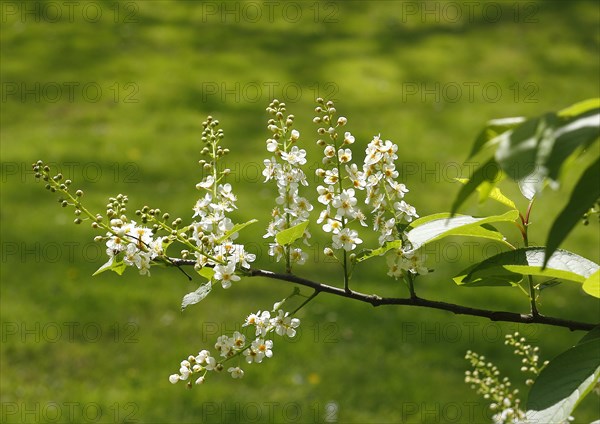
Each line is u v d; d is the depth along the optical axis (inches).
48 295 315.9
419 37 700.0
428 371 270.8
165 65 613.9
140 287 323.3
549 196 416.5
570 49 671.8
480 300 320.8
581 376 62.1
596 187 46.3
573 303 324.2
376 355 280.4
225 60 629.0
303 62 635.5
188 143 477.7
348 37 695.1
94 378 267.7
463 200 49.0
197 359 83.4
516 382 265.9
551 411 60.8
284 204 84.2
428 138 499.8
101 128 502.9
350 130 507.5
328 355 279.9
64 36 661.9
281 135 85.8
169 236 79.9
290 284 326.0
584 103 42.4
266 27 713.0
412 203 402.9
